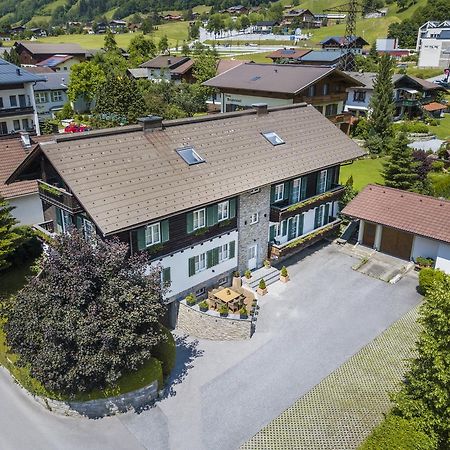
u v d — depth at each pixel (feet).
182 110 255.29
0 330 79.87
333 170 120.57
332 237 124.16
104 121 214.48
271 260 109.50
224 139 100.73
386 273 107.24
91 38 611.06
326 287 101.86
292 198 110.01
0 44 479.41
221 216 93.76
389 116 204.33
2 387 74.08
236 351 82.38
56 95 288.30
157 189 81.87
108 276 67.26
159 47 460.55
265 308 94.27
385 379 75.10
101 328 64.08
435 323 59.00
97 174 79.15
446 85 326.65
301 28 618.03
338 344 83.61
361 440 64.23
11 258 104.47
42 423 67.10
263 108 114.52
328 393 72.43
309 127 120.37
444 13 515.09
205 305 86.22
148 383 69.77
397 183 138.21
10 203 113.19
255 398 71.61
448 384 55.72
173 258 86.12
